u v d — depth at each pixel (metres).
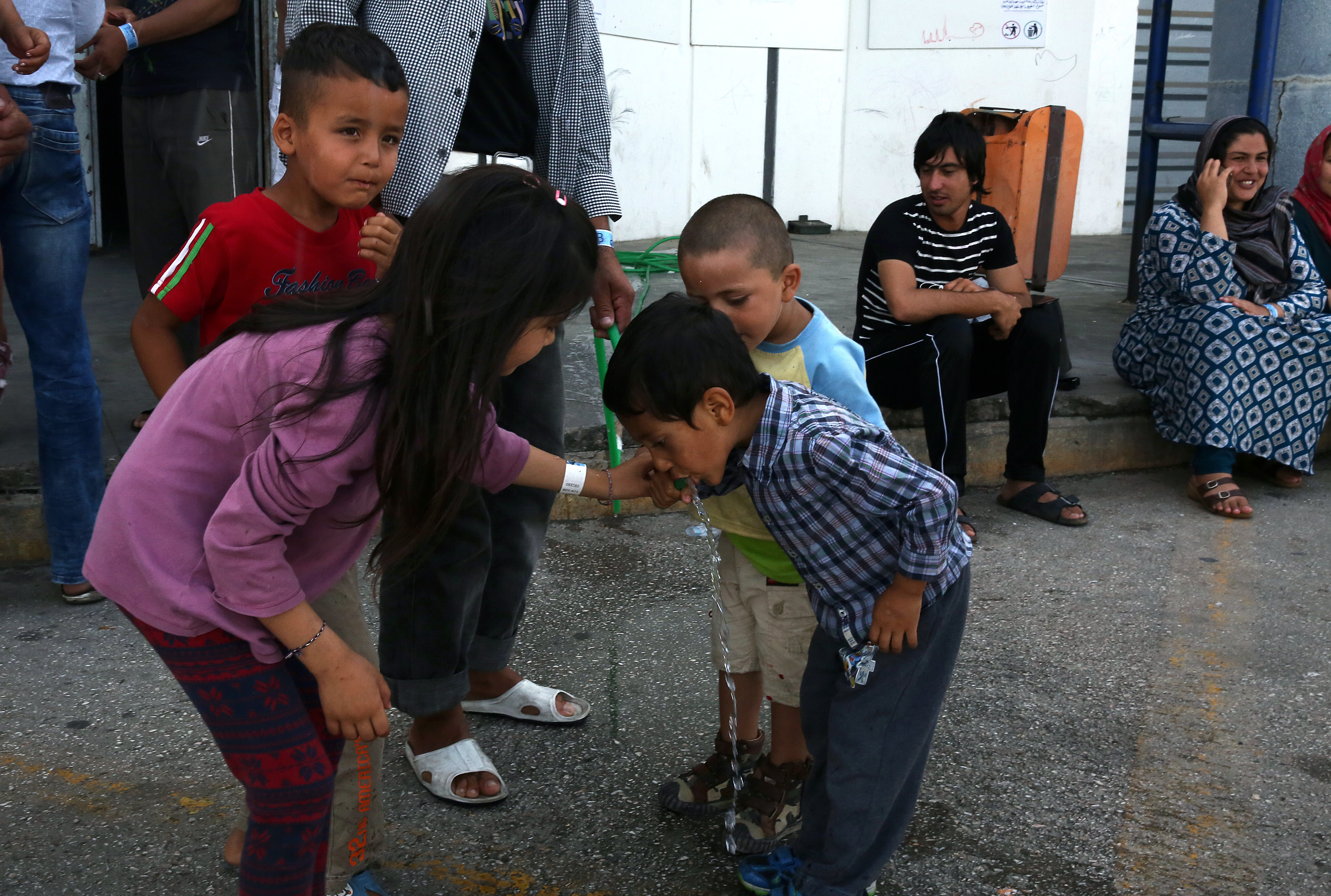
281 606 1.46
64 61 2.77
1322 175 4.54
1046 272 6.49
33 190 2.74
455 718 2.37
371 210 2.15
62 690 2.67
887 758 1.87
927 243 3.91
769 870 2.04
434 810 2.30
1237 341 4.16
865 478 1.68
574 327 5.43
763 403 1.75
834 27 9.58
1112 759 2.53
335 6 2.32
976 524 4.01
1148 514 4.15
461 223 1.38
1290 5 5.68
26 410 3.79
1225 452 4.23
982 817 2.30
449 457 1.44
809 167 9.80
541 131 2.67
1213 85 6.27
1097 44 9.73
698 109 9.08
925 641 1.85
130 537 1.48
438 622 2.22
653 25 8.48
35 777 2.34
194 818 2.23
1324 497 4.39
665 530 3.84
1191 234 4.36
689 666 2.92
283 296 1.88
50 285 2.84
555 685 2.81
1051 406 4.04
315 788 1.59
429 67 2.33
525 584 2.54
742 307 1.98
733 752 2.23
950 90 9.72
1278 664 3.00
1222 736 2.63
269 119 5.26
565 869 2.13
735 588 2.16
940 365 3.77
